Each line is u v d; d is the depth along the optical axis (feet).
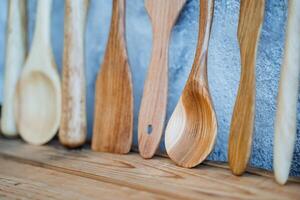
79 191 1.36
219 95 1.72
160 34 1.61
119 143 1.74
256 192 1.34
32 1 2.14
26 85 1.96
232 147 1.48
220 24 1.68
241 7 1.44
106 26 1.96
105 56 1.74
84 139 1.81
